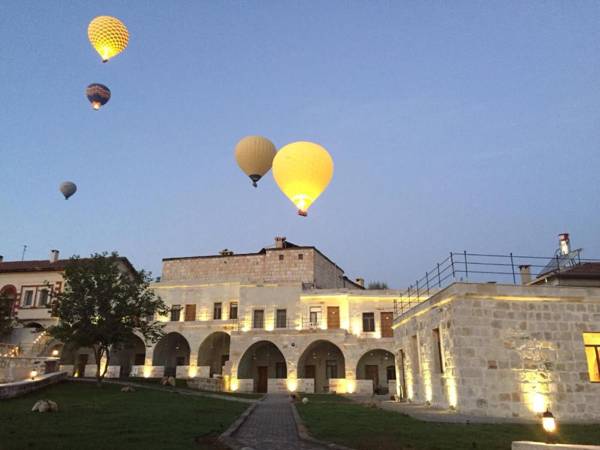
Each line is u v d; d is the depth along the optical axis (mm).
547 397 16000
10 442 10203
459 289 16656
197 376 40031
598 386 16250
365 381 36344
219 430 13281
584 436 12000
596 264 26219
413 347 22266
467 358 16203
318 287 45688
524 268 28391
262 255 46312
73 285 29984
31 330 39969
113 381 33531
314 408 21594
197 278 47062
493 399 15883
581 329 16797
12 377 27609
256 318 40500
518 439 11305
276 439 12211
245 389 37625
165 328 41469
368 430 13086
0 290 42719
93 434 11688
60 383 28406
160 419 15203
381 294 39812
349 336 37938
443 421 15281
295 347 38031
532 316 16766
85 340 28641
